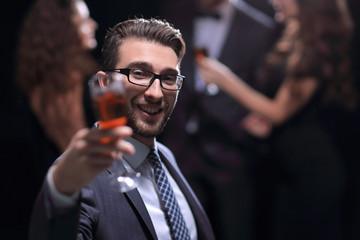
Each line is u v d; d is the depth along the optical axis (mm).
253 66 3377
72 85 2725
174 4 3451
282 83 3170
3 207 4449
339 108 4109
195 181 3326
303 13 3078
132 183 1145
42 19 2766
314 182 3029
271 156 3244
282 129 3125
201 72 3162
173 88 1371
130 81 1314
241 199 3336
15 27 5305
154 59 1331
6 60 5512
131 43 1354
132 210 1281
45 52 2729
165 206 1365
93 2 4566
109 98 987
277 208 3236
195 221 1508
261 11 3504
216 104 3314
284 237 3191
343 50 3117
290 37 3152
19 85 2812
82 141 905
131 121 1329
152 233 1278
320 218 3078
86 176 937
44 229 1004
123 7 4594
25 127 2867
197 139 3320
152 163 1421
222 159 3305
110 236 1226
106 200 1257
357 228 4059
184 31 3391
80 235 1145
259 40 3377
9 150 4836
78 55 2791
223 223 3342
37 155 2803
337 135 4277
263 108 3078
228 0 3424
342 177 3084
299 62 3033
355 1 4180
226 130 3318
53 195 987
